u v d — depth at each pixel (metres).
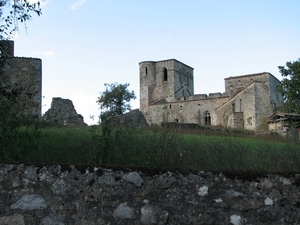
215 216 5.96
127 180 5.88
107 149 6.63
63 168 5.83
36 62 21.11
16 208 5.60
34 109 20.05
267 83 60.19
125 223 5.72
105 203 5.75
